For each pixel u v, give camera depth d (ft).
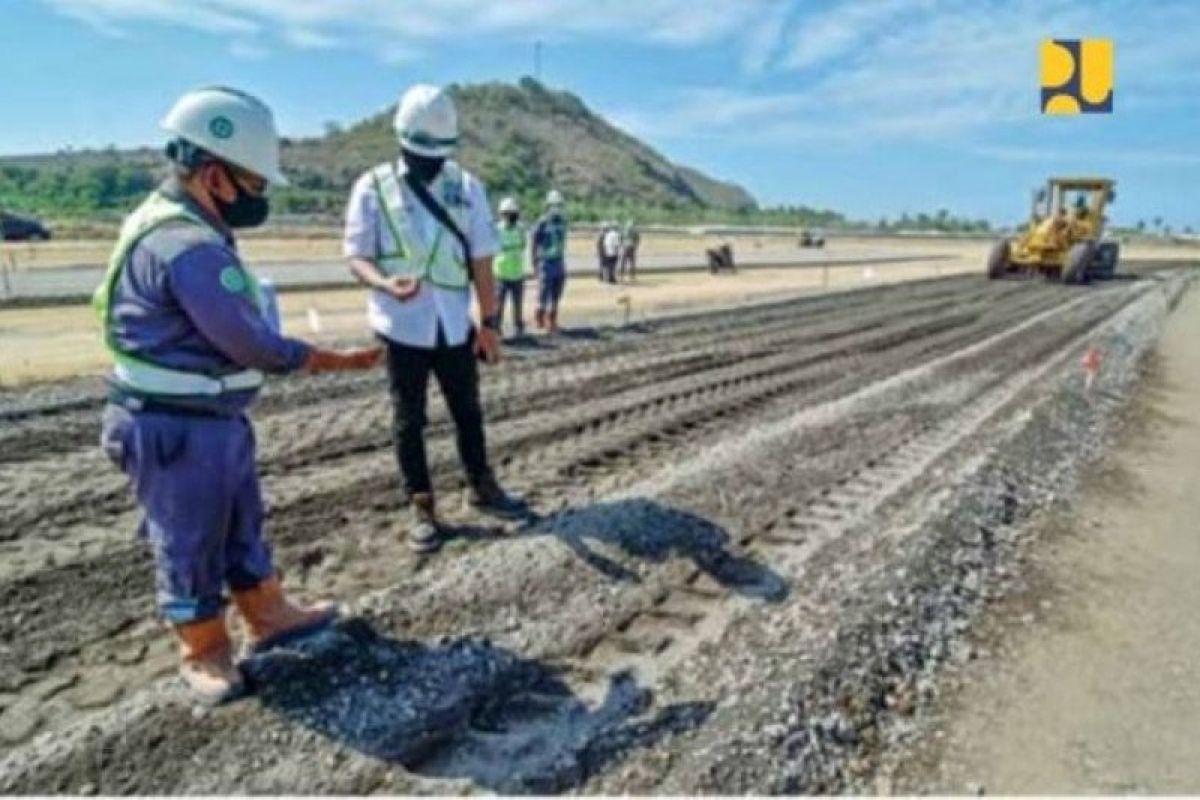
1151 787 11.18
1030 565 18.08
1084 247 95.66
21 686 11.23
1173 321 69.10
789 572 15.92
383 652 12.28
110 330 9.84
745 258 136.77
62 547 15.57
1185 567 18.94
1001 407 31.60
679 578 15.42
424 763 10.12
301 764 9.91
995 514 20.42
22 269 70.28
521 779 9.93
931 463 23.71
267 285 10.63
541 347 40.55
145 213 9.69
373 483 19.53
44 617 13.00
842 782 10.63
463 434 16.90
